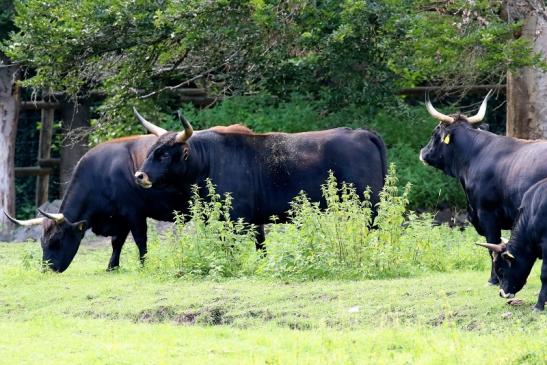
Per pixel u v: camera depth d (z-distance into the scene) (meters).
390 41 70.56
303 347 35.25
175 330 39.19
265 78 75.12
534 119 72.25
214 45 73.06
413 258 49.31
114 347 36.09
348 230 48.12
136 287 47.25
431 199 73.69
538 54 66.12
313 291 43.47
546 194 38.06
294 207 50.44
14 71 82.38
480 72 70.94
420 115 76.12
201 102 84.00
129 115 77.94
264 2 68.44
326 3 70.12
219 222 49.69
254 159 53.47
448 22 70.19
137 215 55.03
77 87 77.00
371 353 33.50
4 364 34.22
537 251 38.78
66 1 72.50
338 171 53.25
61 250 54.34
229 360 34.00
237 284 46.31
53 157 96.81
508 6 68.31
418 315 39.22
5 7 80.50
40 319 42.44
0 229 80.19
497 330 37.03
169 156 51.88
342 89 73.50
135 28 71.75
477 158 46.28
